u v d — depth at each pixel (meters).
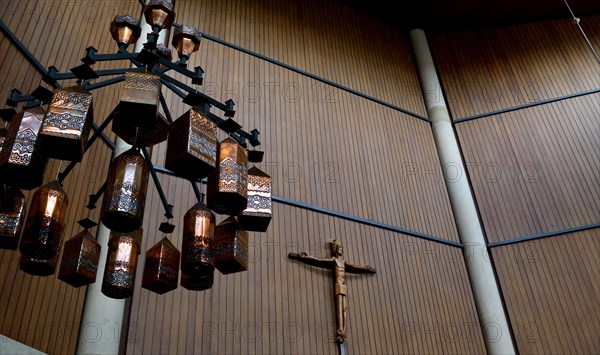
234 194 3.74
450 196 10.40
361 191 9.34
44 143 3.23
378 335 7.94
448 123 11.30
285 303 7.45
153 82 3.36
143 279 4.15
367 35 12.09
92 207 4.11
